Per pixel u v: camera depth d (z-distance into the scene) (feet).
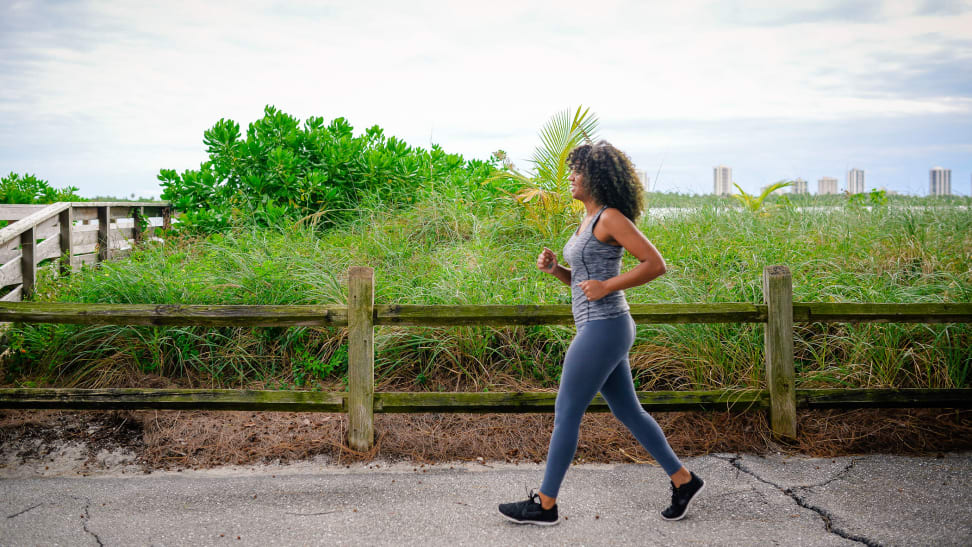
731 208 30.66
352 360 12.99
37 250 20.76
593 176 9.77
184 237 27.43
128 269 20.22
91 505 10.91
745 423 13.98
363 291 12.91
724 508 10.75
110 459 12.95
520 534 9.90
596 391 9.91
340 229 27.81
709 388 15.31
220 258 21.48
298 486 11.74
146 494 11.37
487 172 33.35
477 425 14.26
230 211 29.09
